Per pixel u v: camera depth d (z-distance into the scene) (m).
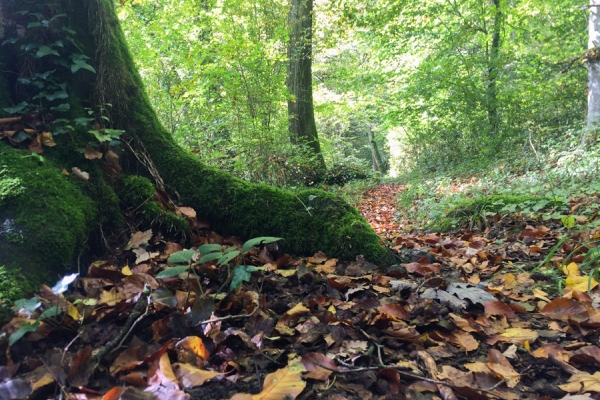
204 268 2.12
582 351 1.63
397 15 12.05
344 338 1.74
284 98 7.81
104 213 2.41
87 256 2.20
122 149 2.79
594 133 7.89
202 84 6.77
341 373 1.50
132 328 1.57
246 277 1.71
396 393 1.42
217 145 7.17
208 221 2.89
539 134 11.10
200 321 1.62
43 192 2.03
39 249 1.85
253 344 1.61
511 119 12.01
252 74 7.07
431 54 14.05
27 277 1.75
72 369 1.35
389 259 2.74
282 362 1.57
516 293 2.32
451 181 9.58
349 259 2.72
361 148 31.28
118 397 1.23
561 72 10.41
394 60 14.74
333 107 16.19
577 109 11.61
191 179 2.91
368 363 1.59
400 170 19.83
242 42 6.66
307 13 10.64
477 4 12.57
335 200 2.97
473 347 1.71
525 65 12.57
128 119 2.89
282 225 2.84
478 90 12.28
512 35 14.70
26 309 1.44
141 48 7.66
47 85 2.56
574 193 4.82
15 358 1.45
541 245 3.29
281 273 2.37
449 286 2.25
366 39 15.36
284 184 7.30
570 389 1.41
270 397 1.25
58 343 1.56
